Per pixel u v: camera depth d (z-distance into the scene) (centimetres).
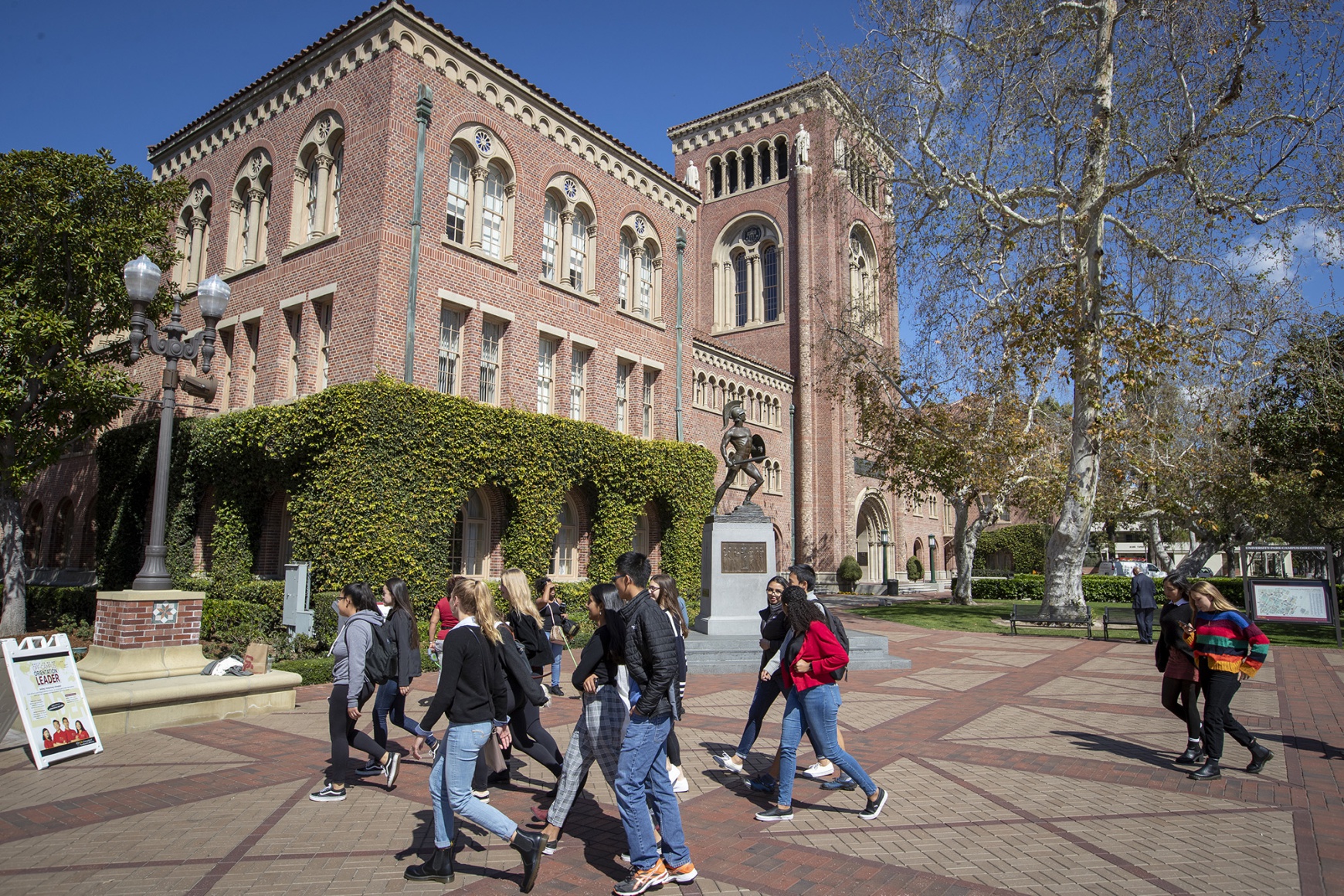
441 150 1992
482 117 2114
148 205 2114
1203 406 2439
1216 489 3067
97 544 2439
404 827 611
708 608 1622
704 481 2745
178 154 2530
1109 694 1191
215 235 2344
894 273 2659
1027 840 573
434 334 1936
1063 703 1117
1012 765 778
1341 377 2109
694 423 3497
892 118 2286
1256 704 1133
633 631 509
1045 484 3108
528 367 2202
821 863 530
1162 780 729
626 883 483
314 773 764
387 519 1683
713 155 4975
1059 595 2339
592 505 2397
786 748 614
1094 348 2186
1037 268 2186
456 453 1848
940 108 2202
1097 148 2156
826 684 614
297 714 1056
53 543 2864
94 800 679
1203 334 2058
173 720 966
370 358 1791
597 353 2462
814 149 4406
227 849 561
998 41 2042
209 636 1620
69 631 1981
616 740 534
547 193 2380
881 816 623
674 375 2806
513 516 2064
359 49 1962
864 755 815
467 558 2072
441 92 2003
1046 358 2266
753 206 4738
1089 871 515
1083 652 1745
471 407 1898
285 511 2117
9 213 1861
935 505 5725
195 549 2192
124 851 556
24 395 1850
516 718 698
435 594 1770
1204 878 502
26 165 1897
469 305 2036
